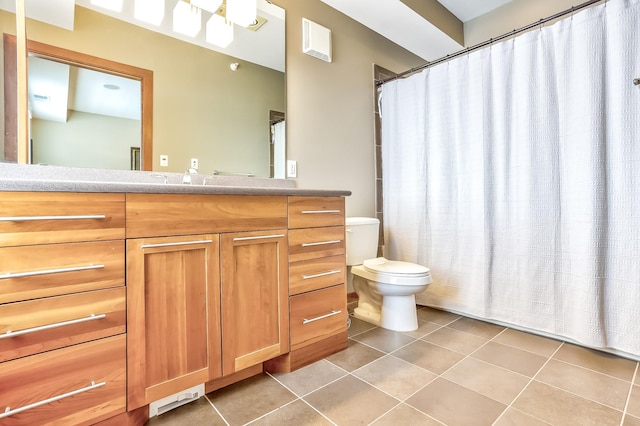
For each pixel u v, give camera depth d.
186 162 1.78
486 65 2.11
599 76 1.65
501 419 1.18
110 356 1.05
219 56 1.92
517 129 1.99
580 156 1.71
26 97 1.37
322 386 1.42
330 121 2.47
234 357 1.34
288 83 2.21
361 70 2.71
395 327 2.07
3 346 0.88
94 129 1.51
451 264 2.33
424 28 2.76
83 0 1.52
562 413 1.21
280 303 1.50
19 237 0.91
